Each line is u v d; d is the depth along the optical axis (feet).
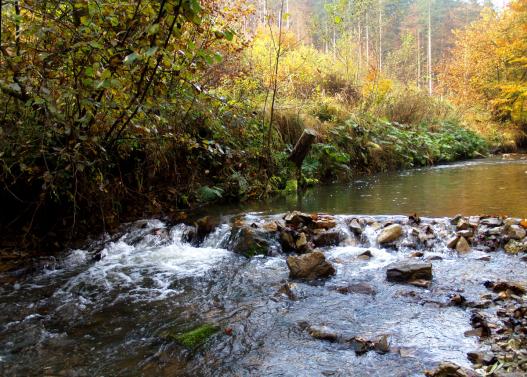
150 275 12.30
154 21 10.29
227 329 8.89
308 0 73.56
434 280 10.72
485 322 8.36
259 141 23.53
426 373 6.94
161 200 18.92
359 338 8.14
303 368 7.39
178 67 10.91
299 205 19.26
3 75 10.76
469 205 16.92
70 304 10.44
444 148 39.50
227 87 24.30
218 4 20.31
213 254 13.99
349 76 42.39
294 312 9.54
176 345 8.35
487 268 11.22
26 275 12.39
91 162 13.46
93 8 10.30
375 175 29.45
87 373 7.52
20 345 8.53
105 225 15.98
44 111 11.75
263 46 32.58
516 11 67.97
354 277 11.35
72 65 11.51
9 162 12.98
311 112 31.17
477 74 67.10
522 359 7.06
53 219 15.39
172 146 18.52
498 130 60.85
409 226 14.11
